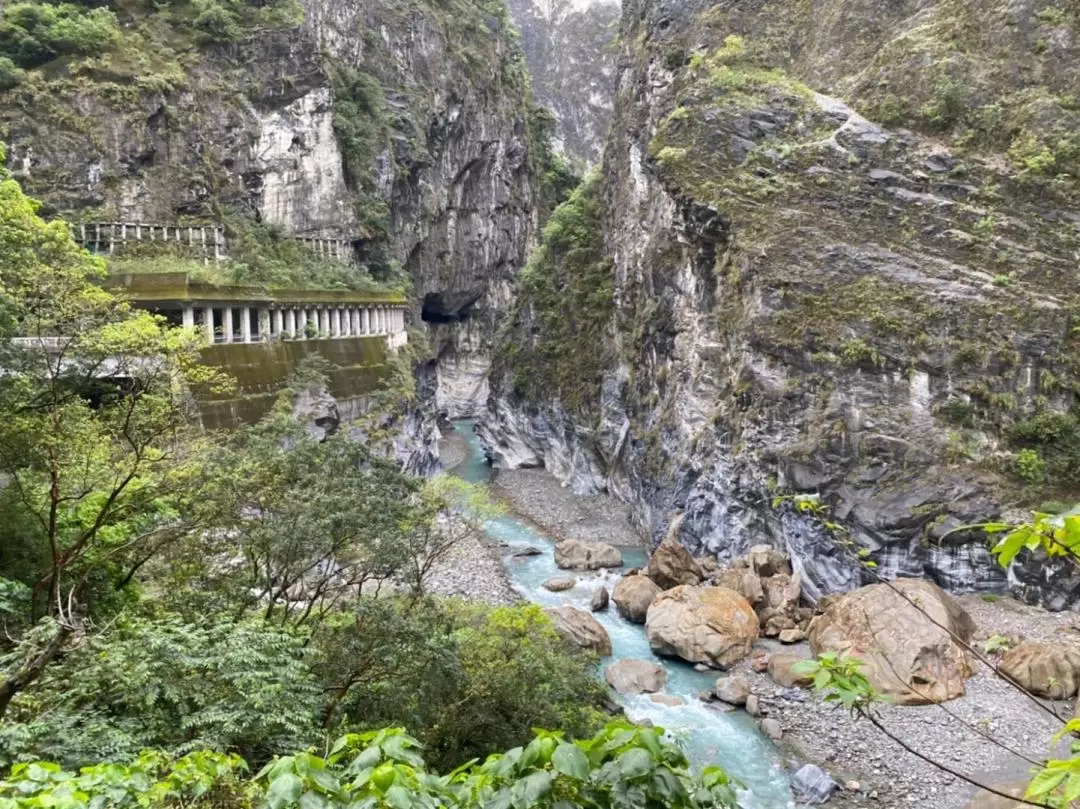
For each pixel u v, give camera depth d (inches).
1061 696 856.3
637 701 927.0
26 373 560.1
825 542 1187.9
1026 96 1425.9
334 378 1752.0
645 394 1787.6
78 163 1739.7
